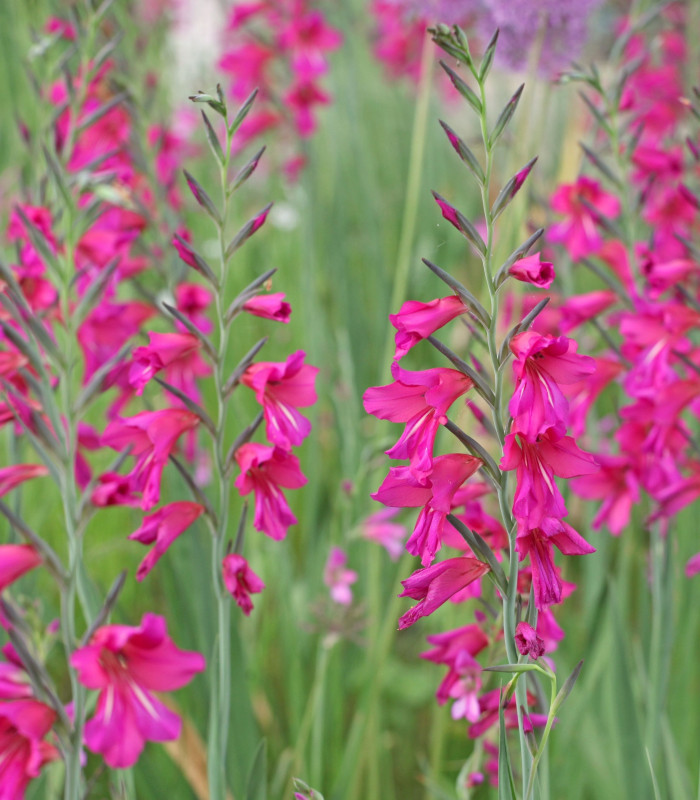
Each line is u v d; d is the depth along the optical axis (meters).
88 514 1.05
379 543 1.37
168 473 1.28
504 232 1.33
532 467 0.96
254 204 2.70
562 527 0.96
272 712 1.47
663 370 1.19
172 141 1.78
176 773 1.27
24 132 1.30
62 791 1.19
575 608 1.69
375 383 1.96
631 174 1.46
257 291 1.06
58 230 1.21
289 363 1.05
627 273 1.33
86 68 1.24
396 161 2.95
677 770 1.21
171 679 1.03
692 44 1.76
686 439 1.20
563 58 1.47
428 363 1.88
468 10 1.61
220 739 1.09
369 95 3.14
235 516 1.60
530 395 0.96
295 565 1.84
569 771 1.26
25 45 2.10
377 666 1.30
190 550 1.28
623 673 1.23
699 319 1.19
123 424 1.06
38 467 1.08
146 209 1.37
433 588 0.98
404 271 1.69
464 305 0.97
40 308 1.17
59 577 1.03
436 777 1.32
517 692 0.99
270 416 1.05
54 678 1.37
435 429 0.97
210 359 1.06
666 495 1.19
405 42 2.47
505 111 0.96
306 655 1.55
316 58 2.05
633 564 1.73
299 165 2.03
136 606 1.64
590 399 1.24
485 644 1.08
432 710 1.49
